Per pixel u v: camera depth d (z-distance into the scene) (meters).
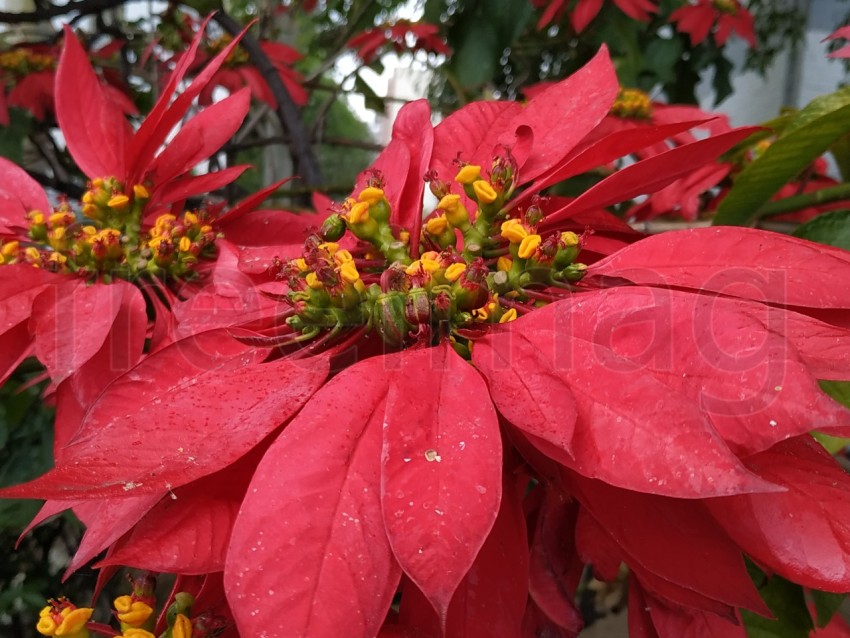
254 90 0.97
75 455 0.24
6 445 0.71
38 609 0.83
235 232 0.49
